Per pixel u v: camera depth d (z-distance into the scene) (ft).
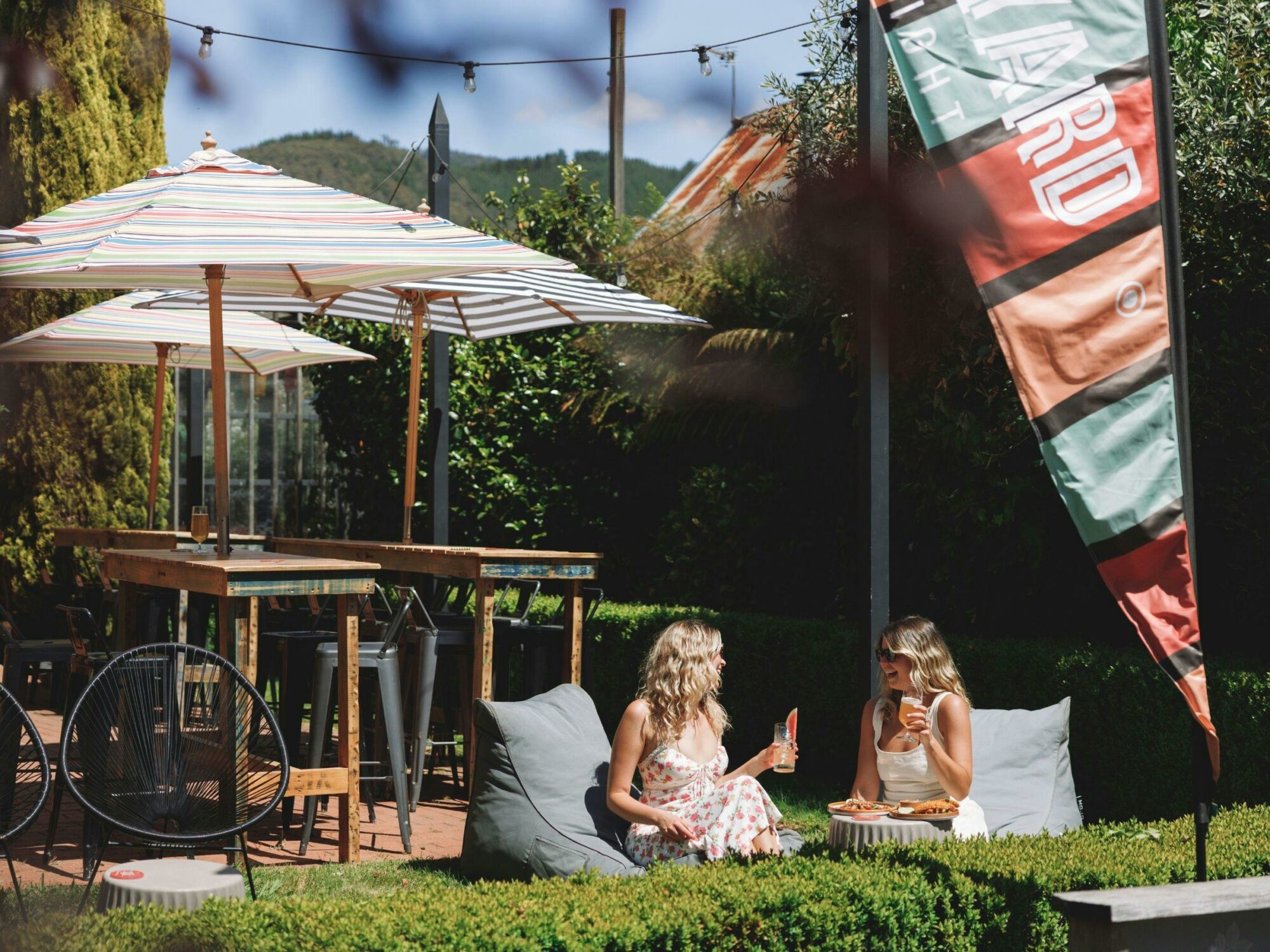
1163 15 11.30
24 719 12.96
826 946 10.14
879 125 16.16
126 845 15.53
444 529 30.55
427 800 22.36
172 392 37.42
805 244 26.43
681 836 13.92
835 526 28.40
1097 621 24.21
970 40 11.18
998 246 11.03
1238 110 19.92
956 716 14.24
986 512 23.76
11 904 12.93
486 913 9.56
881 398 16.19
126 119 36.47
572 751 15.79
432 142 29.91
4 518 35.42
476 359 35.40
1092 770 19.90
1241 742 18.04
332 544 24.89
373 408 36.17
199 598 25.98
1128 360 10.99
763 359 29.81
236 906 9.63
